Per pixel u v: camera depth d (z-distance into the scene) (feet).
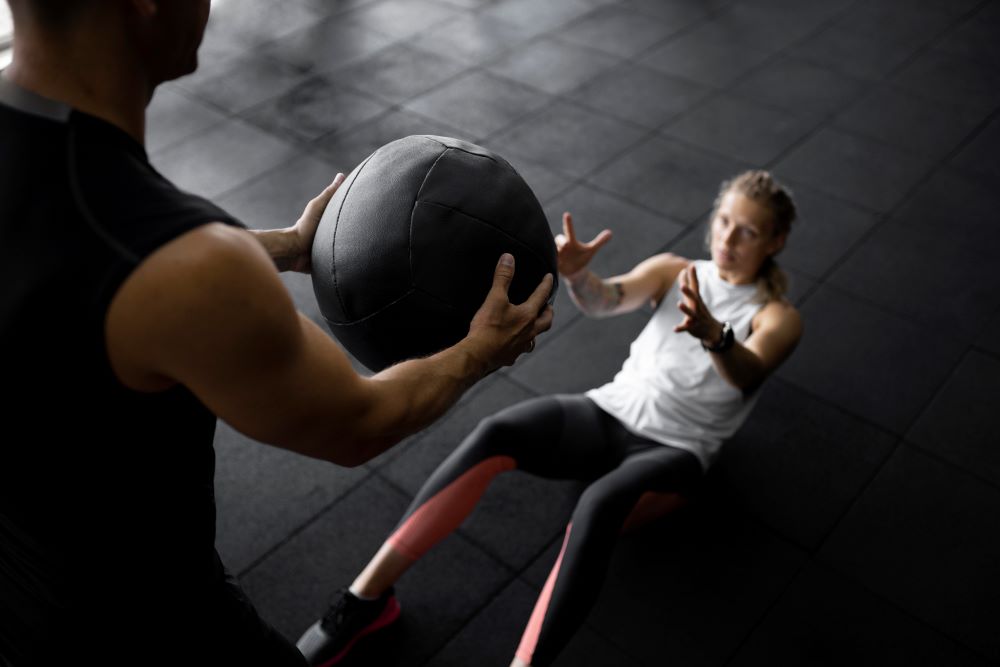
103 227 2.40
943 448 9.11
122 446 2.88
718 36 16.46
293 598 7.78
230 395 2.58
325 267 3.68
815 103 14.57
